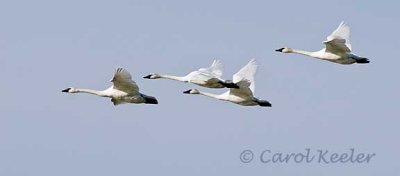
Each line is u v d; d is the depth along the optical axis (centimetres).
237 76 18688
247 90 18712
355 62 18862
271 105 18750
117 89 18588
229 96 18800
